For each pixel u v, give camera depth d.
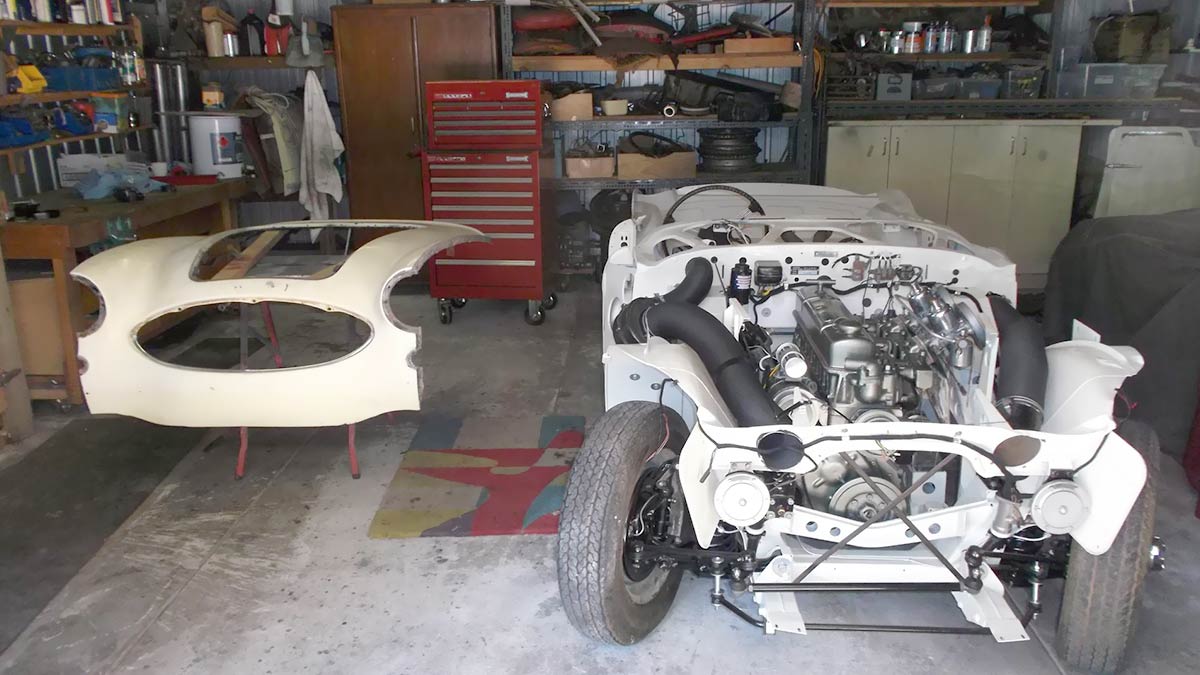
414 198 6.09
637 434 2.24
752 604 2.56
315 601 2.61
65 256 3.80
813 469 2.01
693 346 2.33
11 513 3.13
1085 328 2.40
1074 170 6.03
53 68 4.71
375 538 2.94
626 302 2.93
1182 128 5.86
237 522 3.06
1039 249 6.19
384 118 5.96
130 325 3.05
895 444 1.96
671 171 5.90
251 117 5.80
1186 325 3.42
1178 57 6.42
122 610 2.58
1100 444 1.95
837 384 2.29
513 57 5.88
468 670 2.30
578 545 2.13
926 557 2.18
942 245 3.21
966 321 2.30
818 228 3.16
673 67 5.85
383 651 2.38
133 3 5.92
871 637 2.41
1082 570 2.12
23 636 2.46
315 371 2.99
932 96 6.40
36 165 5.02
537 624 2.49
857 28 6.66
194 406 3.03
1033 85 6.38
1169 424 3.45
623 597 2.23
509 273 5.24
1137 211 6.05
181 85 5.99
